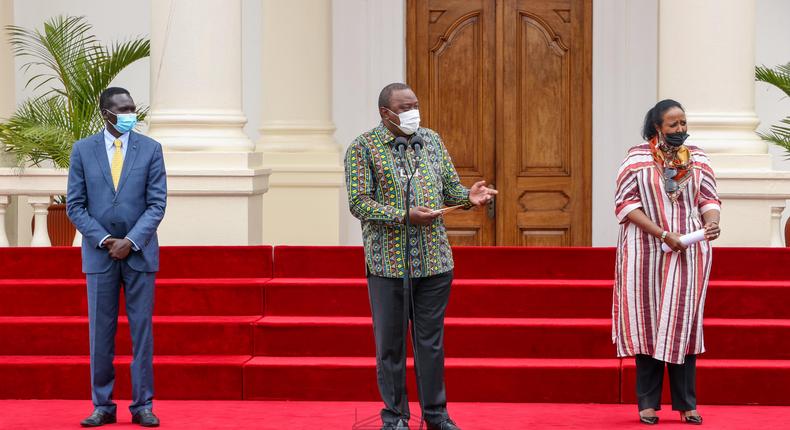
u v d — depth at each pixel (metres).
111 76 19.33
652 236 12.36
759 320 14.70
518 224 24.20
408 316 11.59
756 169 16.83
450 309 15.12
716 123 16.98
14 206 21.17
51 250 16.05
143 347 12.44
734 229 16.88
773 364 13.78
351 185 11.46
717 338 14.22
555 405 13.65
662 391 13.70
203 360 14.20
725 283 15.12
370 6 24.23
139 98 24.48
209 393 14.02
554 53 24.12
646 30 23.89
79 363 14.10
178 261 15.91
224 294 15.23
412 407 13.70
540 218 24.19
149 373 12.50
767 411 13.23
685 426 12.31
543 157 24.19
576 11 24.09
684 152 12.48
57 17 24.36
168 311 15.25
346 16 24.30
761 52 23.69
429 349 11.56
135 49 19.47
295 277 15.86
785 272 15.42
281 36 22.64
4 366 14.12
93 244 12.30
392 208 11.29
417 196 11.34
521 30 24.17
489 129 24.20
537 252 15.73
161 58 17.03
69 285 15.34
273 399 13.96
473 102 24.25
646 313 12.34
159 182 12.55
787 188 16.70
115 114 12.37
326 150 22.50
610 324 14.38
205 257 15.91
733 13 17.00
